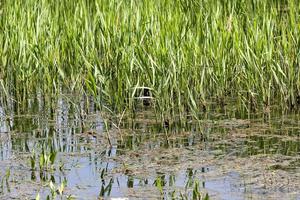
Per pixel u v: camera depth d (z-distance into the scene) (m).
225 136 20.88
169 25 24.09
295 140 20.33
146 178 17.70
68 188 17.16
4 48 26.41
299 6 26.22
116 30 25.16
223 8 27.31
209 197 16.23
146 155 19.34
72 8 28.12
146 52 23.19
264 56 24.45
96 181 17.59
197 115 22.94
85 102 24.83
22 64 25.52
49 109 24.38
